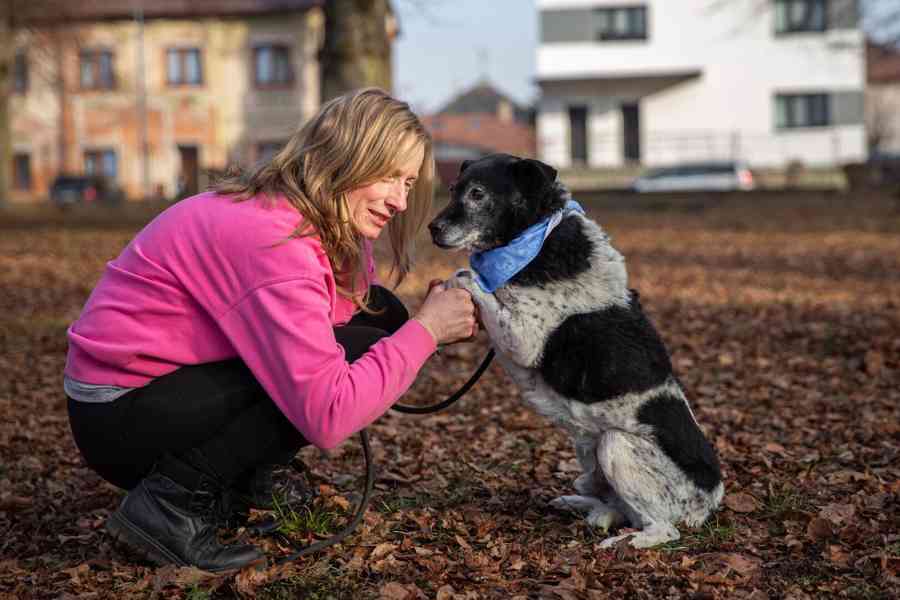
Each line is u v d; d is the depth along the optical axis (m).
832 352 6.23
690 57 30.28
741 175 26.55
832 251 12.38
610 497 3.36
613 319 3.06
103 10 30.39
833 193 23.17
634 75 30.39
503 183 3.29
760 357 6.18
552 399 3.17
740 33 29.86
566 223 3.20
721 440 4.29
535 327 3.05
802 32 29.80
